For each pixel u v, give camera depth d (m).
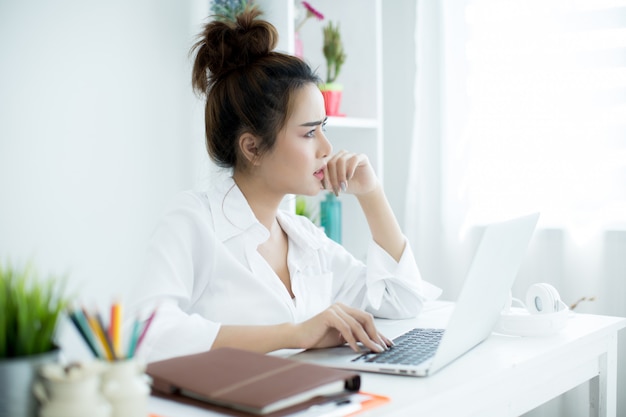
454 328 1.09
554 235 2.48
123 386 0.74
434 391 0.99
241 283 1.37
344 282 1.64
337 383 0.91
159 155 2.46
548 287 1.43
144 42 2.40
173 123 2.50
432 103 2.73
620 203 2.36
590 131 2.40
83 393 0.69
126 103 2.37
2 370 0.70
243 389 0.86
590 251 2.40
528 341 1.33
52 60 2.20
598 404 1.53
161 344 1.15
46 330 0.74
